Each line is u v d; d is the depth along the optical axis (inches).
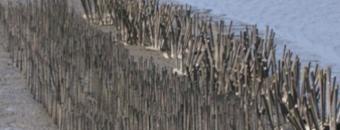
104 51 319.6
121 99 257.3
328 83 244.1
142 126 242.4
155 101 255.9
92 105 266.7
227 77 291.6
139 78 269.9
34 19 382.9
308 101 251.4
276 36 448.1
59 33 354.6
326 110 254.4
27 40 351.9
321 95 249.3
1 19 442.0
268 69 294.4
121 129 240.5
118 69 286.7
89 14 474.0
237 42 314.3
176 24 384.5
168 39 392.5
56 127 275.9
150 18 413.7
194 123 234.5
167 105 251.8
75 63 307.3
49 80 290.7
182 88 256.4
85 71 299.7
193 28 367.9
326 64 385.1
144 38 417.7
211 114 232.8
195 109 240.2
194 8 550.6
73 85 275.6
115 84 269.4
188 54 341.1
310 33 453.7
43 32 360.2
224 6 554.9
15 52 365.4
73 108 260.1
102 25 472.7
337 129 244.2
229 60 311.0
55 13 397.4
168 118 237.5
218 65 313.9
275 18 500.4
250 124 235.0
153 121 240.1
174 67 368.5
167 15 402.0
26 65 334.6
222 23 366.0
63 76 285.9
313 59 395.5
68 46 322.0
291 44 427.5
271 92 258.7
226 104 241.6
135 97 260.2
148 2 418.6
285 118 257.6
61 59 303.6
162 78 268.4
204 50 320.8
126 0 430.0
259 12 524.1
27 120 284.5
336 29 458.0
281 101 257.1
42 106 300.7
